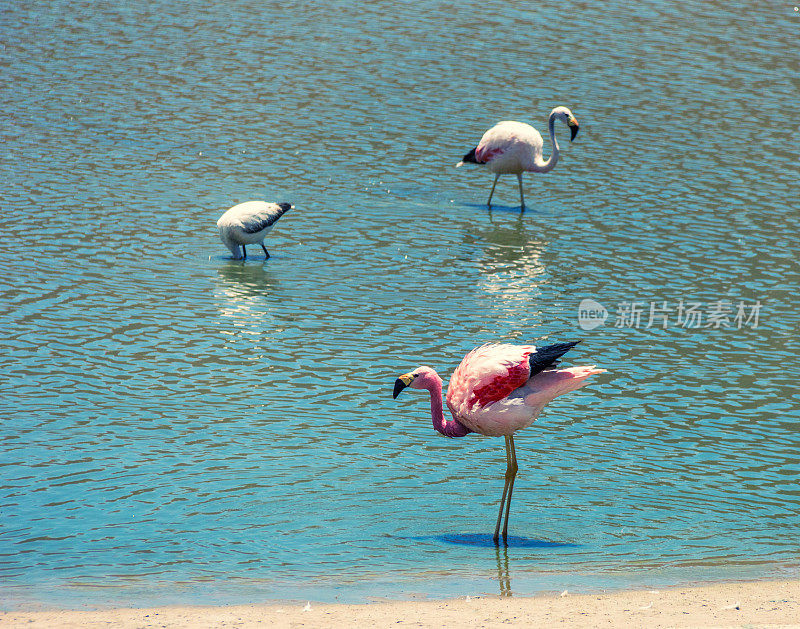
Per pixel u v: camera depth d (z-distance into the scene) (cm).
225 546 1022
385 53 3741
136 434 1287
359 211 2338
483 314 1761
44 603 889
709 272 1984
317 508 1113
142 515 1085
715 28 4181
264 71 3491
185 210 2280
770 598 893
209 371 1498
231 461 1223
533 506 1132
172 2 4522
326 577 954
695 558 1007
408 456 1255
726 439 1315
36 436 1270
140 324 1669
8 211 2194
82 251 2002
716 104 3219
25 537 1031
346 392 1440
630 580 948
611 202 2425
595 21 4266
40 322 1653
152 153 2672
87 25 4069
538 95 3269
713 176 2592
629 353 1602
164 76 3409
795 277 1959
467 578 952
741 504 1141
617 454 1270
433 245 2138
